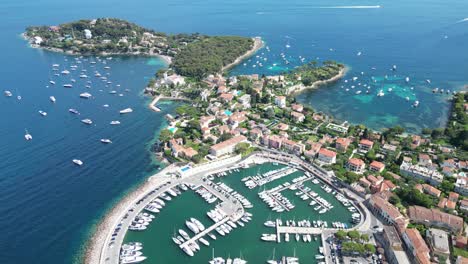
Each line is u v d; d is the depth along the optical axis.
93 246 184.62
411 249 176.75
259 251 183.00
